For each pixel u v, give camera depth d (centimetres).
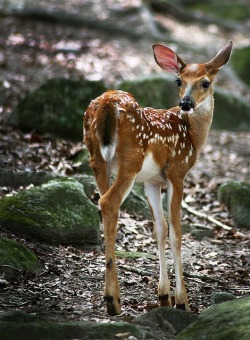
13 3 3092
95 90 1811
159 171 962
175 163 977
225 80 2698
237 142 2091
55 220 1200
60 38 2748
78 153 1611
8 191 1345
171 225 966
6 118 1812
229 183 1561
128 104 905
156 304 978
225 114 2233
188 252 1285
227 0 3975
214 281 1140
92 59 2570
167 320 875
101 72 2436
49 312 900
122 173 902
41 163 1521
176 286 965
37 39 2680
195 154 1011
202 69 1006
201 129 1015
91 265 1127
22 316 820
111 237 897
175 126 979
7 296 955
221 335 783
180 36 3209
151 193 984
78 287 1027
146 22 3153
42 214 1197
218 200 1559
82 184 1420
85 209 1248
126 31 2995
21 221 1177
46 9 3047
